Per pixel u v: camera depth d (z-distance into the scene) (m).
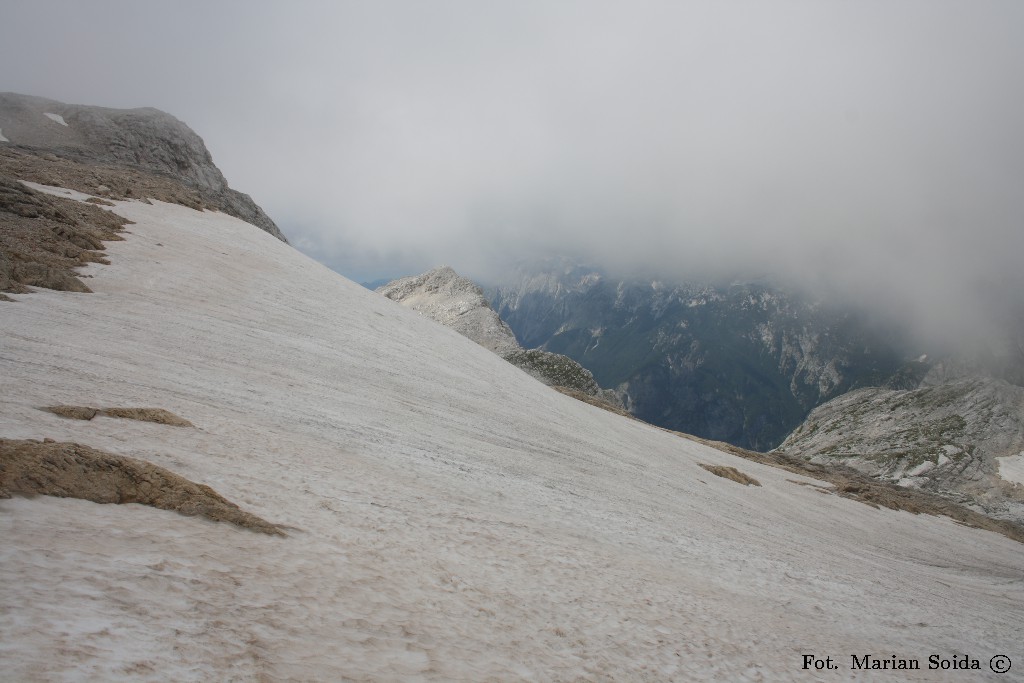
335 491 15.55
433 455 25.14
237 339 33.75
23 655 5.67
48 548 8.13
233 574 9.21
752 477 67.44
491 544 16.00
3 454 10.27
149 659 6.41
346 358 38.97
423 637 9.48
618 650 12.00
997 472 158.12
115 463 11.35
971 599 38.09
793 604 21.47
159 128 127.38
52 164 72.75
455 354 59.72
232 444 16.89
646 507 30.45
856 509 73.38
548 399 60.38
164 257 47.56
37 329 23.92
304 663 7.46
